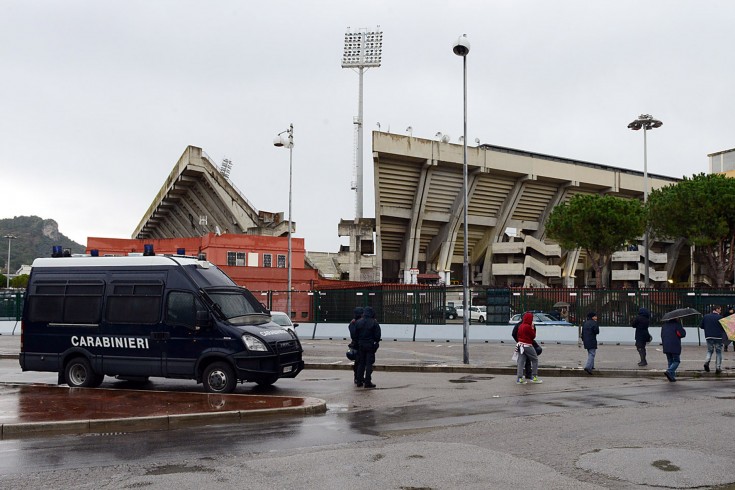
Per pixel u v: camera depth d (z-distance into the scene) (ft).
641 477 21.03
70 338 43.88
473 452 24.48
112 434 28.60
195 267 42.63
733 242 140.05
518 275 259.19
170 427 30.32
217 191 195.52
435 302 98.94
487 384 47.98
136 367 41.96
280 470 21.88
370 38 250.78
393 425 30.45
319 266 224.94
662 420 31.58
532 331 48.78
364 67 252.42
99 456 24.30
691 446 25.55
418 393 42.39
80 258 45.11
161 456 24.21
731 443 26.13
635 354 74.23
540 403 37.70
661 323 91.45
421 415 33.35
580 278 290.97
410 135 228.63
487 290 97.60
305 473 21.48
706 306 90.63
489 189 253.85
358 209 241.55
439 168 234.58
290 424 30.81
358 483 20.30
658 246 276.41
